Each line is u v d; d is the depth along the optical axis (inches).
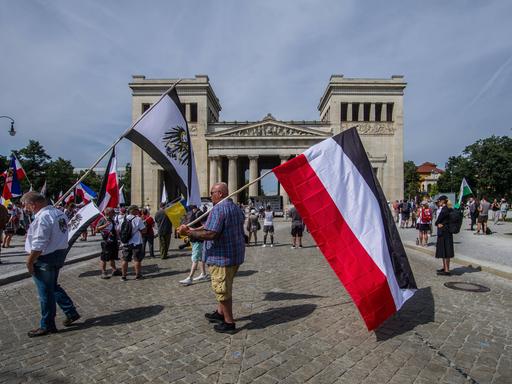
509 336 230.8
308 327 246.4
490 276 413.7
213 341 223.9
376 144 2650.1
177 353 207.3
